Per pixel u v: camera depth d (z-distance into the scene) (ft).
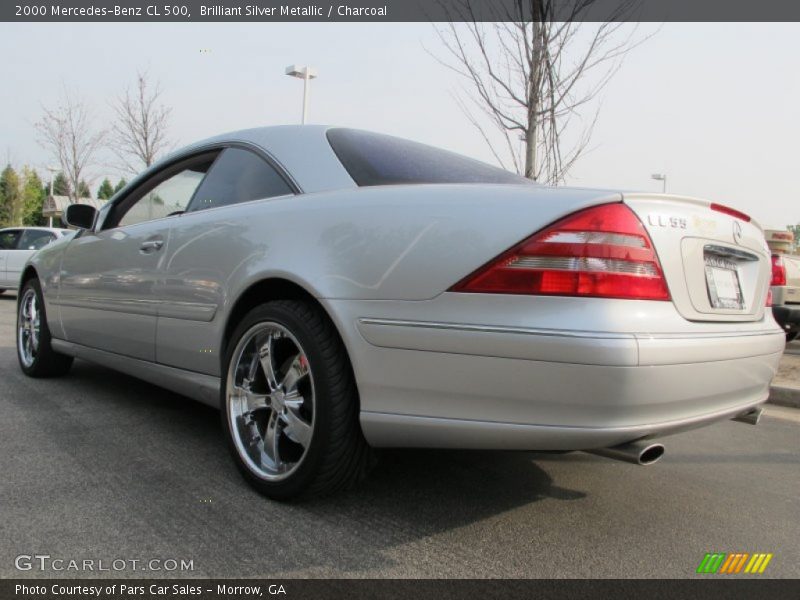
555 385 5.83
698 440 11.98
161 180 11.28
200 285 8.98
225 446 9.77
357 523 7.23
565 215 6.02
